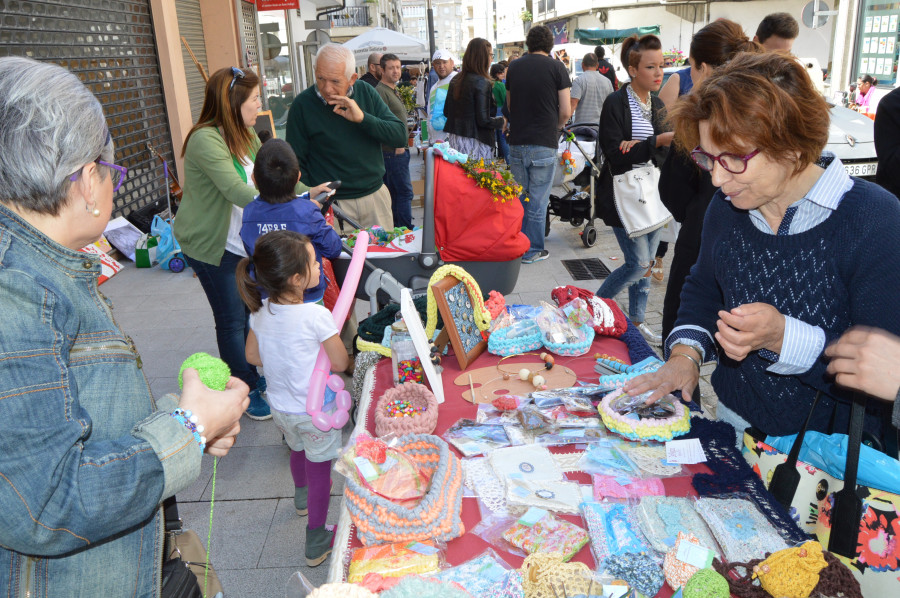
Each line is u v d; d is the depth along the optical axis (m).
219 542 2.74
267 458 3.34
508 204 3.35
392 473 1.56
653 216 3.82
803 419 1.61
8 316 0.94
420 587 1.19
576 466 1.69
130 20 7.93
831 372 1.23
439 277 2.38
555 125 5.78
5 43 5.62
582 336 2.42
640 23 26.41
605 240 7.06
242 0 11.72
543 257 6.36
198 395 1.18
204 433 1.15
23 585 1.04
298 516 2.89
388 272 3.48
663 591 1.28
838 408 1.55
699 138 1.50
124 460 1.01
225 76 3.22
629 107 3.88
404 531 1.42
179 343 4.75
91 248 5.85
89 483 0.97
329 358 2.38
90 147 1.03
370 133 4.41
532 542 1.40
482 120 6.20
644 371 2.09
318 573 2.55
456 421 1.96
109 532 1.02
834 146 5.88
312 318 2.32
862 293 1.43
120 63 7.63
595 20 30.31
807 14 11.35
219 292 3.49
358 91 4.52
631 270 4.09
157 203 7.81
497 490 1.60
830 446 1.50
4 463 0.91
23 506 0.91
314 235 2.98
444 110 6.53
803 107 1.32
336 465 1.57
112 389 1.12
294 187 2.99
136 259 6.63
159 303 5.61
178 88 8.79
